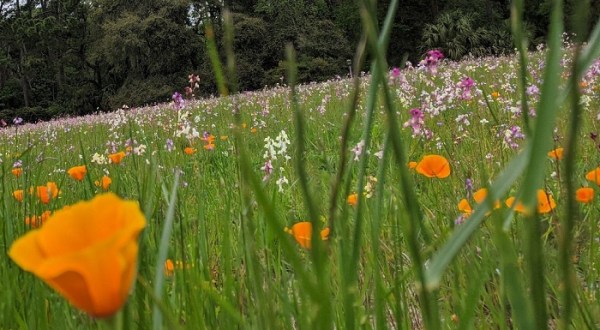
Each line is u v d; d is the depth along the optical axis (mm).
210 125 8633
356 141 5004
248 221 745
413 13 42469
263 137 7078
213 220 2598
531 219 468
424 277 532
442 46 35250
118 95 44312
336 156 4094
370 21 519
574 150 437
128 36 41719
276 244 1868
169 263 1543
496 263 1453
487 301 1362
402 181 525
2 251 1674
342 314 1257
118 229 417
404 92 6527
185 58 43562
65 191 3250
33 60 50219
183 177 3865
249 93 18719
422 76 7199
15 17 52281
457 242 530
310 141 5633
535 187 447
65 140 10477
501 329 1177
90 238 426
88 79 53094
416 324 1553
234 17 40656
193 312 1077
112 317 418
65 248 417
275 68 40156
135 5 45188
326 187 2529
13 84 53719
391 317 1504
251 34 40312
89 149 7809
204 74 41219
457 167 3217
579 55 415
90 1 50438
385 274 1616
